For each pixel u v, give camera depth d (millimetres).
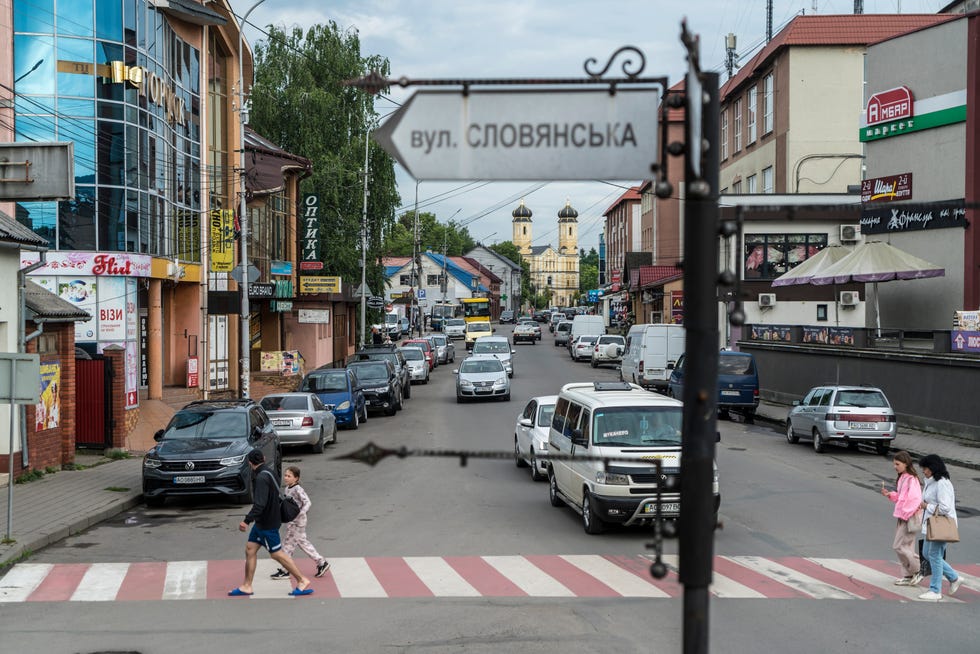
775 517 15039
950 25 30531
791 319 42500
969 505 16422
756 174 49125
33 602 10234
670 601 9992
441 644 8523
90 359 22078
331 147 51188
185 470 16328
